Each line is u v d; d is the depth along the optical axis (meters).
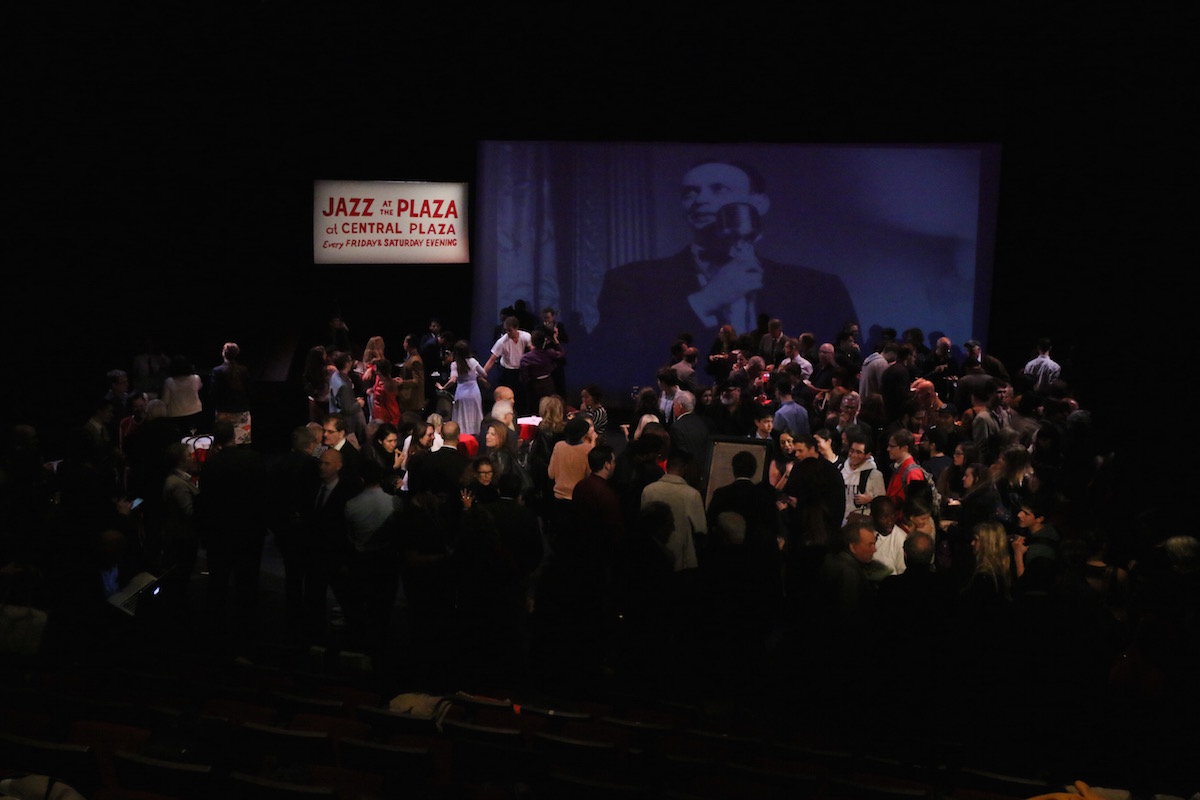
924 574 6.41
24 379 15.40
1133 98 13.96
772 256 16.08
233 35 15.02
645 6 15.04
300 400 12.27
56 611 6.99
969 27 14.23
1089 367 15.02
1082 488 8.49
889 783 4.80
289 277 17.42
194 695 5.64
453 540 7.94
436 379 15.00
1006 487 8.46
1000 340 15.62
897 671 6.49
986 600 6.43
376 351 14.40
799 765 5.08
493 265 16.78
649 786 4.86
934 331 15.67
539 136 16.31
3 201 14.63
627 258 16.47
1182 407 14.24
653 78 15.38
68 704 5.14
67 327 15.80
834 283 15.94
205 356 17.30
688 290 16.38
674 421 9.66
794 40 14.84
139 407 10.55
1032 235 15.21
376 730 5.18
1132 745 5.81
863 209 15.70
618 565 7.82
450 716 5.60
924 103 14.93
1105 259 14.78
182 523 8.19
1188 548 6.42
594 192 16.39
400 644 8.41
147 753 4.74
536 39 15.35
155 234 16.27
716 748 5.33
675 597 7.73
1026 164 15.04
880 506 7.34
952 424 9.48
